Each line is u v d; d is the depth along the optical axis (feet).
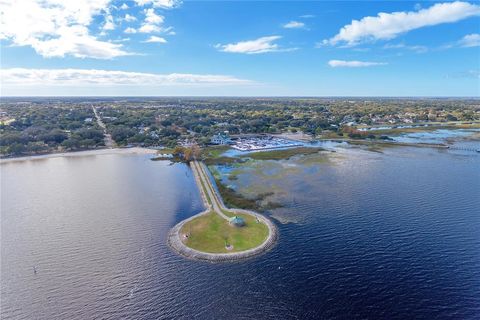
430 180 416.46
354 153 611.88
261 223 283.59
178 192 391.24
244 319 169.58
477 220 288.10
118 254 238.48
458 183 402.11
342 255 230.27
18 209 335.47
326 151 631.56
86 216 314.35
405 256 228.02
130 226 289.12
